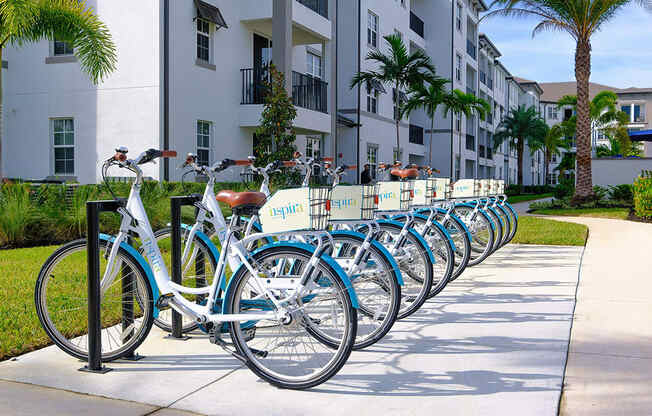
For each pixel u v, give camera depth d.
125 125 13.96
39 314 3.98
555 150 44.84
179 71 14.09
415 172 5.79
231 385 3.53
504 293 6.17
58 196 10.37
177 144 14.03
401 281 4.21
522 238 11.14
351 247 4.74
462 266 6.38
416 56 21.94
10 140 15.31
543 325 4.86
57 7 11.52
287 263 3.98
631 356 4.04
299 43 18.97
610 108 42.12
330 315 4.12
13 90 15.20
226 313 3.62
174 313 4.46
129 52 13.83
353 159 23.67
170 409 3.16
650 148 46.19
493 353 4.12
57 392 3.39
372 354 4.12
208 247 4.50
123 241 3.92
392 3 27.98
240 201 3.75
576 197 22.31
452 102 27.20
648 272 7.44
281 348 4.15
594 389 3.44
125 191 10.71
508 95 63.28
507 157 61.94
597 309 5.41
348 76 23.97
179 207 4.27
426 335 4.59
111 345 4.20
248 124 16.17
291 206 3.58
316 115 17.67
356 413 3.11
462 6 38.81
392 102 27.69
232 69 16.00
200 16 14.41
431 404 3.22
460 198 8.12
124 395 3.35
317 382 3.40
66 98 14.60
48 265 3.97
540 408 3.15
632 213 18.36
